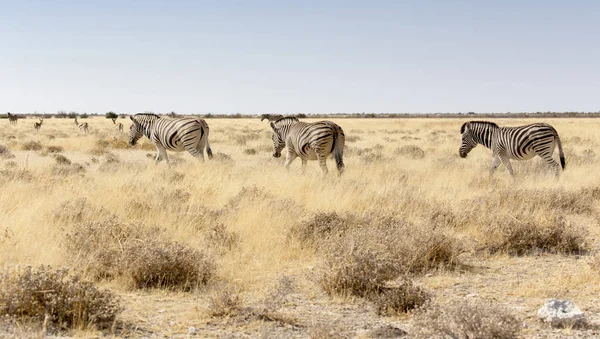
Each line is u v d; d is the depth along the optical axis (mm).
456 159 22469
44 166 17609
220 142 32688
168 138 17516
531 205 10664
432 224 8984
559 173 15609
